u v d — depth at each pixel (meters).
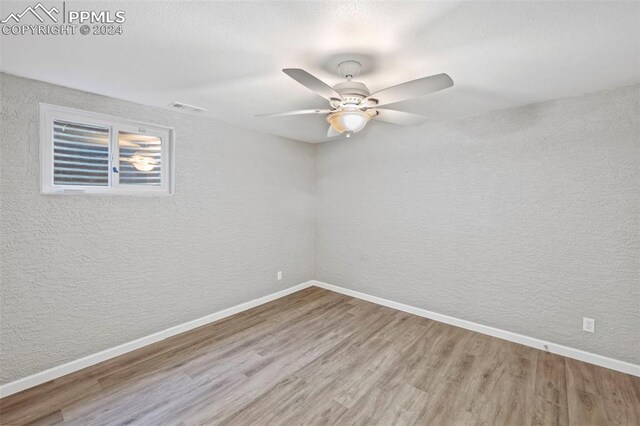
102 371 2.26
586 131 2.34
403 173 3.42
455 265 3.07
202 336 2.83
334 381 2.17
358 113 1.89
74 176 2.25
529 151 2.60
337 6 1.26
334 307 3.58
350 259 3.96
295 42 1.55
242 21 1.37
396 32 1.45
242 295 3.46
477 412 1.87
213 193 3.11
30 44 1.57
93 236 2.33
